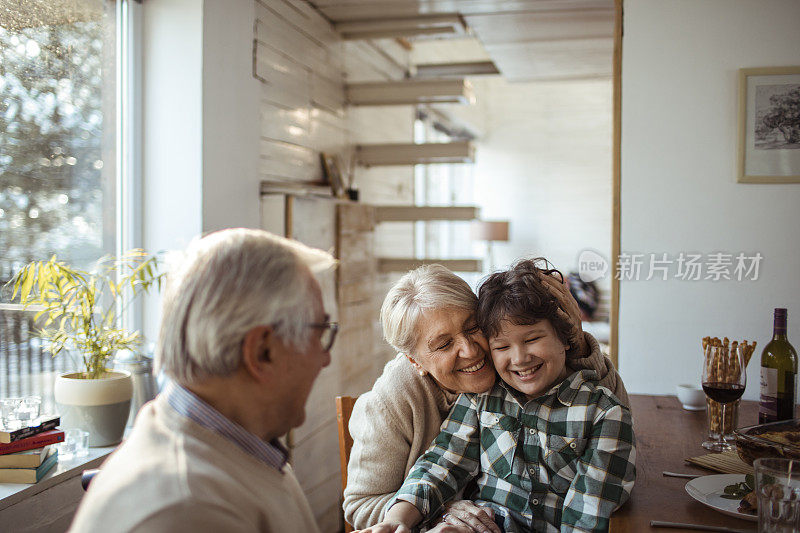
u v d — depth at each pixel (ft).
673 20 9.52
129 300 8.80
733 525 4.53
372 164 14.51
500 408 5.16
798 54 9.22
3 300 7.08
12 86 7.13
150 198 8.96
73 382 6.95
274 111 10.53
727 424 6.51
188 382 3.03
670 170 9.59
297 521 3.22
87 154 8.21
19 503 5.89
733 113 9.41
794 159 9.23
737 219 9.43
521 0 11.24
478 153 32.65
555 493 4.93
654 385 9.69
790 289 9.30
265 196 10.23
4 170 7.06
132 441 2.99
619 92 9.70
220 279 2.96
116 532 2.60
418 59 21.12
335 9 11.89
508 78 17.31
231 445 3.02
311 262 3.29
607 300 28.07
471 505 4.93
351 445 6.00
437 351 5.02
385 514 4.94
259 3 10.03
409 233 17.80
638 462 5.94
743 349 6.53
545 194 31.86
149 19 8.92
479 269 13.89
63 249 7.87
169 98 8.87
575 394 4.96
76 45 8.02
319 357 3.24
